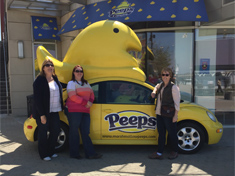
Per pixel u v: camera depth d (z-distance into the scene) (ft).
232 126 21.29
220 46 26.07
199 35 25.89
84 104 12.86
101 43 14.88
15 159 13.44
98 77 14.46
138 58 26.63
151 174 11.38
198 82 26.43
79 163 12.74
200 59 26.18
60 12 31.60
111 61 14.76
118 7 22.63
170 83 12.84
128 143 13.89
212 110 26.63
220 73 26.43
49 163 12.75
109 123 13.82
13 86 29.43
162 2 21.52
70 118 12.98
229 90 26.55
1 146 16.07
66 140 14.16
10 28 29.19
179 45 26.09
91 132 13.82
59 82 13.53
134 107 13.93
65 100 14.19
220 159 13.30
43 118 12.39
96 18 23.11
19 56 29.40
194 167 12.23
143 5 21.76
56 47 32.35
